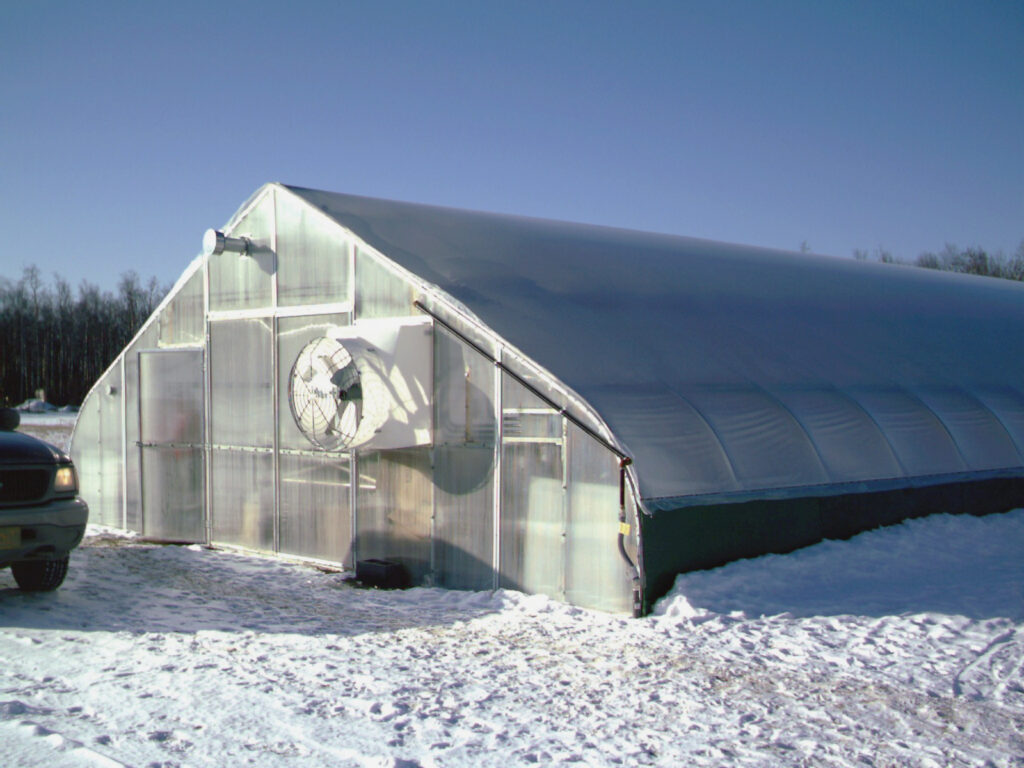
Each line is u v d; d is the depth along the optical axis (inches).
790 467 384.8
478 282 421.7
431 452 398.3
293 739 193.8
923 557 386.6
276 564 450.9
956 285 782.5
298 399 402.6
